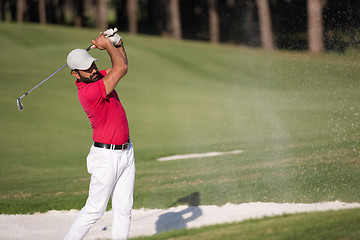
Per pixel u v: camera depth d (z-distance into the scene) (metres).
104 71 17.12
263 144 41.47
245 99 72.19
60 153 46.44
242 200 22.56
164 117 63.16
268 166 30.64
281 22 126.94
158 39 133.38
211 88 84.88
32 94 75.38
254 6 170.88
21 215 23.66
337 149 33.22
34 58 99.25
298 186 23.95
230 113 62.97
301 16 112.94
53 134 55.59
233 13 173.75
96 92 14.90
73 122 61.88
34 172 37.97
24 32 126.44
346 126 43.91
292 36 119.56
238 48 125.75
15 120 61.84
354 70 61.12
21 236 20.08
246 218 18.28
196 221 19.42
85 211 15.77
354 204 19.70
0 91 75.88
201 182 27.95
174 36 169.25
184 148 44.12
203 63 106.25
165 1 171.62
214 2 170.62
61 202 25.64
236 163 33.56
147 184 28.88
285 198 21.95
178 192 25.61
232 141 45.25
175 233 16.39
